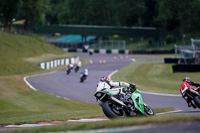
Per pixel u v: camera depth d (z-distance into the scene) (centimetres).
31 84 12738
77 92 10838
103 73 17138
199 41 18400
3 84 11812
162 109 5622
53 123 4553
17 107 8362
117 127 2030
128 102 3372
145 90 10712
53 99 9469
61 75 16712
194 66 15488
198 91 4528
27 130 2500
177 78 14212
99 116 5162
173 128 1922
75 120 4762
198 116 2223
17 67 19525
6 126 4388
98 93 3388
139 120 2206
